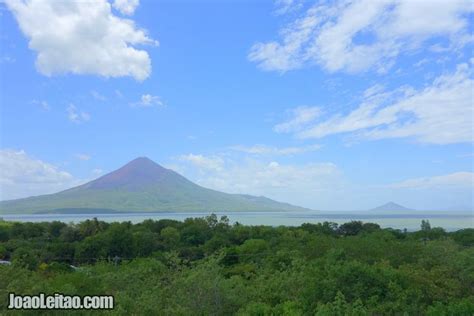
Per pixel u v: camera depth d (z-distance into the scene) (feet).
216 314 55.21
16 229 276.62
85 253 217.36
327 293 54.85
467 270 68.90
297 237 205.05
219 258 70.74
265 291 64.90
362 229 265.95
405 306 53.42
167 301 54.34
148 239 240.73
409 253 88.38
